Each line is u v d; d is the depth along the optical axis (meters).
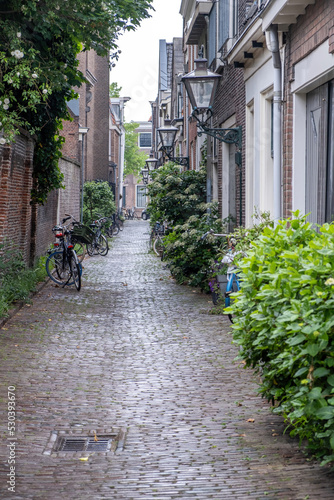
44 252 17.75
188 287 14.19
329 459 3.85
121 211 53.06
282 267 4.62
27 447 4.56
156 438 4.77
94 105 40.78
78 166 26.42
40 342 8.12
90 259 21.59
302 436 4.24
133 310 11.00
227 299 9.52
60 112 14.08
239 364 7.00
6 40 9.68
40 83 10.82
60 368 6.85
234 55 11.36
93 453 4.46
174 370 6.83
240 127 12.26
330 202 7.84
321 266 3.91
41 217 17.06
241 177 12.27
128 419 5.21
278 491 3.77
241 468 4.15
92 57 38.84
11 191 12.45
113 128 47.06
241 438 4.73
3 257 11.44
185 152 24.55
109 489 3.85
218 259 11.98
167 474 4.08
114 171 47.38
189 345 8.12
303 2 7.65
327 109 7.89
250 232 9.04
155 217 16.17
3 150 11.66
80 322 9.72
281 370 4.35
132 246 28.09
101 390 6.04
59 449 4.60
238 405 5.55
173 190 15.36
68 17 9.73
